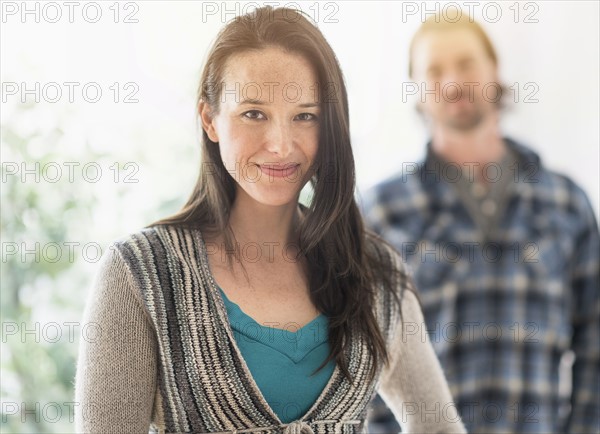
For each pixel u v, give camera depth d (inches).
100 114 86.7
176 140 88.4
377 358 47.6
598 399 79.9
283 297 47.0
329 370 46.3
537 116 105.6
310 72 45.4
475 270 79.7
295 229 49.1
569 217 81.9
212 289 45.2
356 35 97.2
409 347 51.7
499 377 78.5
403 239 80.4
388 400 53.1
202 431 44.5
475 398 78.4
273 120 44.6
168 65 87.7
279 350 45.4
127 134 87.5
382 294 49.9
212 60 45.8
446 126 80.7
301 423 44.9
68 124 86.0
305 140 46.0
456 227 80.5
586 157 103.8
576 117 104.0
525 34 104.5
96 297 44.4
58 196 86.3
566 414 84.2
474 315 79.3
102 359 43.6
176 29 87.5
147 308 43.9
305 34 45.5
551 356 79.6
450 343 78.7
